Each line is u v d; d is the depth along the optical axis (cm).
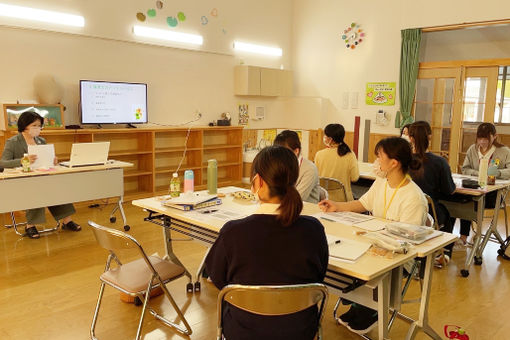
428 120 642
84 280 311
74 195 376
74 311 264
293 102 776
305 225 145
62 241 395
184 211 245
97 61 538
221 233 147
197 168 640
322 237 148
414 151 326
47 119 488
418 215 221
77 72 522
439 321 261
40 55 490
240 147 694
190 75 640
